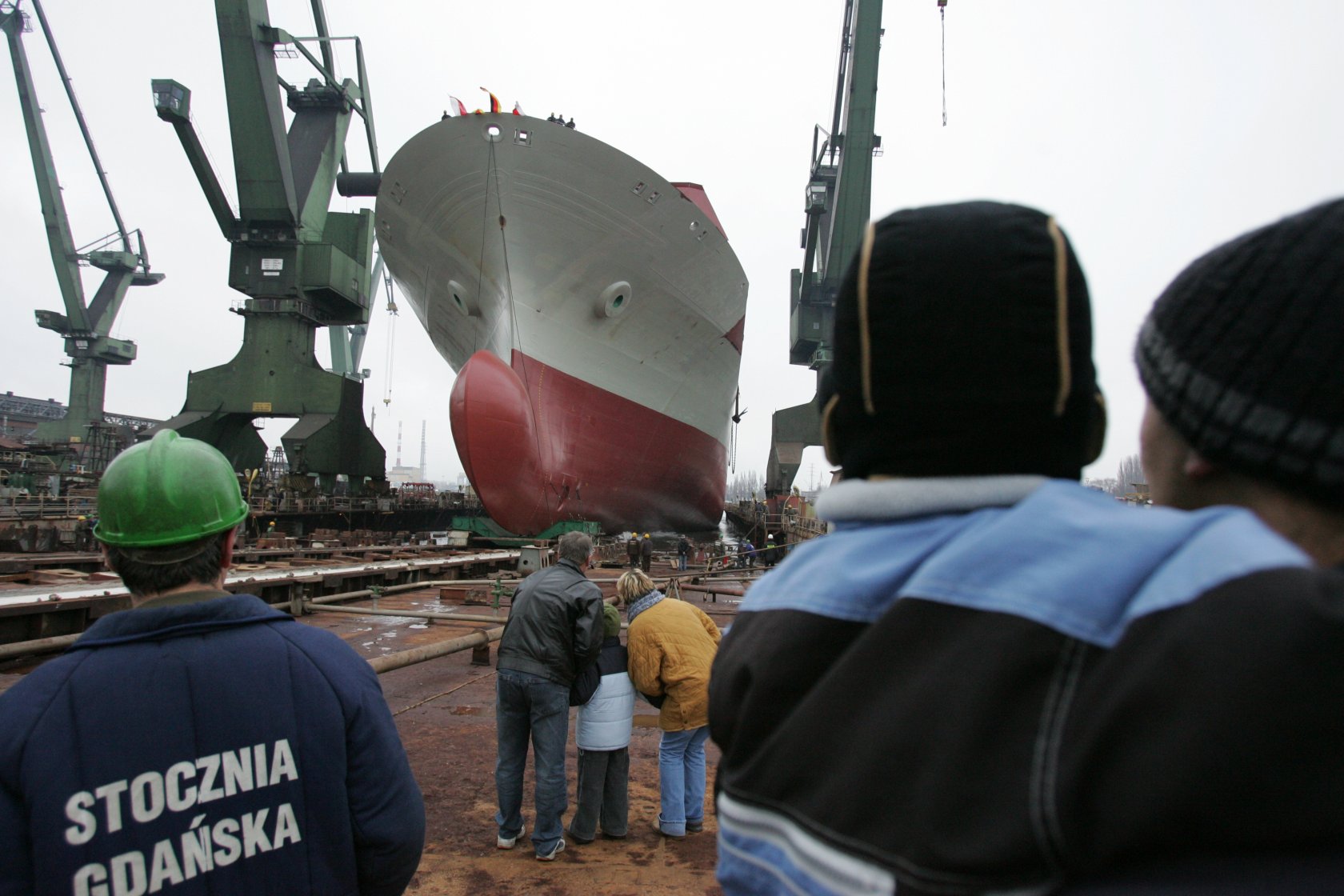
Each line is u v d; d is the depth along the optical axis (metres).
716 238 20.88
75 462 43.72
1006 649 0.56
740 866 0.75
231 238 36.25
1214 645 0.44
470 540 24.95
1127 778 0.47
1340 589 0.46
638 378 21.30
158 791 1.23
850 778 0.63
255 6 33.53
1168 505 0.73
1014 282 0.69
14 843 1.17
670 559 19.58
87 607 8.12
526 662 3.38
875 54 31.59
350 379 39.25
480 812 3.90
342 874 1.38
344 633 8.66
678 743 3.62
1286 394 0.54
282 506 32.38
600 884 3.18
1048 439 0.73
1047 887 0.52
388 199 20.14
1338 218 0.58
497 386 16.50
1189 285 0.68
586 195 17.84
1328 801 0.40
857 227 31.66
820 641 0.73
